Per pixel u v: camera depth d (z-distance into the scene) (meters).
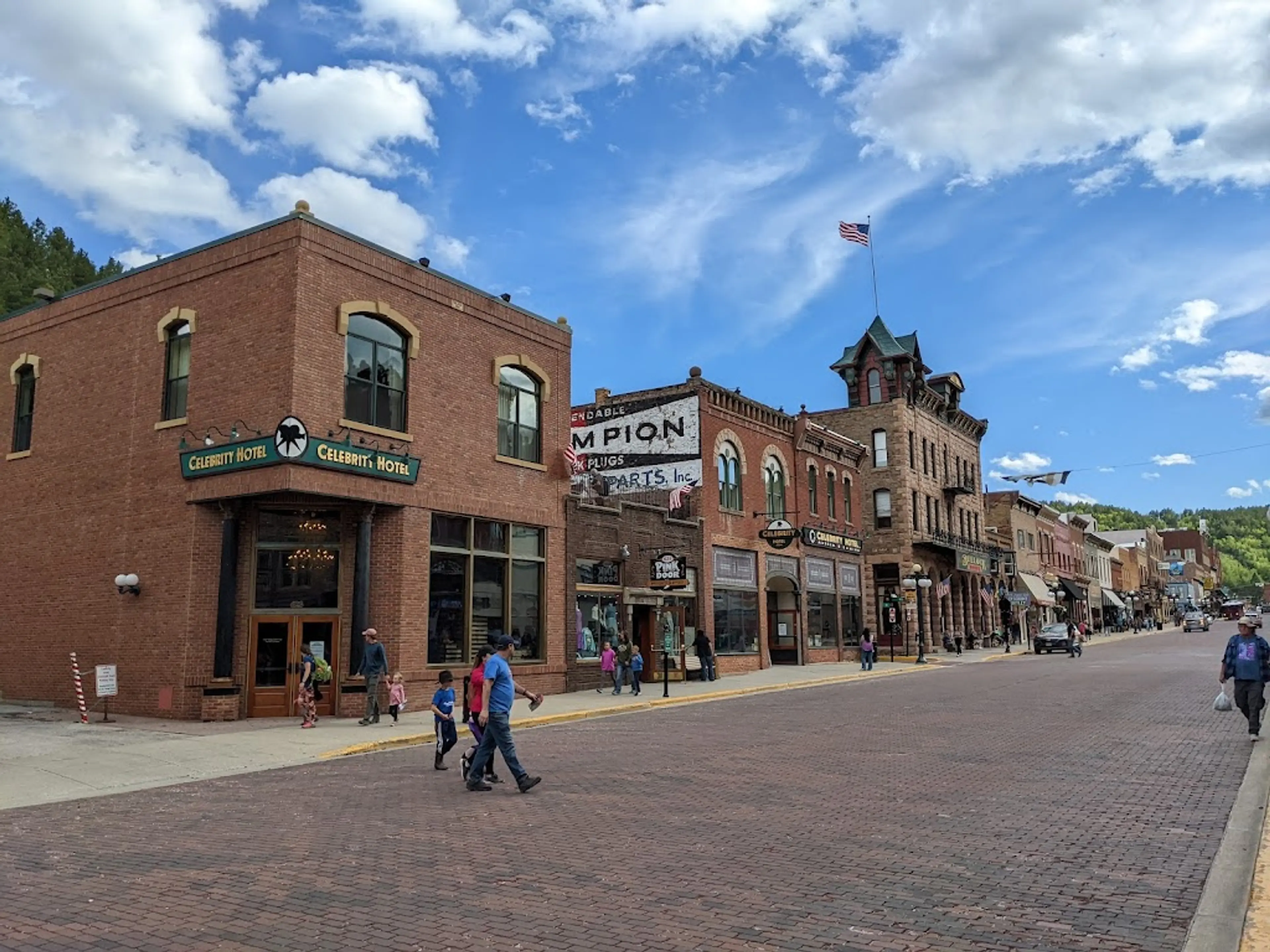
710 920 6.09
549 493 25.42
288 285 19.34
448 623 21.97
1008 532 68.12
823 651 40.38
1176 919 6.03
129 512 21.03
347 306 20.16
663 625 29.80
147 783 12.38
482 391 23.56
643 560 29.31
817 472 41.75
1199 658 35.31
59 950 5.68
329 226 20.03
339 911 6.38
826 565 41.41
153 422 20.97
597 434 35.25
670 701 23.20
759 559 36.16
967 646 55.75
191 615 19.41
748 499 35.75
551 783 11.54
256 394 19.39
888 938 5.71
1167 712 17.56
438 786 11.61
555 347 26.14
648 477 33.91
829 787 10.80
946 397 56.41
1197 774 11.17
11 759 14.03
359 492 19.77
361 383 20.58
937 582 52.81
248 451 18.70
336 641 20.05
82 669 21.30
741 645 34.62
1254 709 13.80
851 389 51.81
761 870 7.28
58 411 23.23
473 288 23.56
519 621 24.20
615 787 11.16
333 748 15.13
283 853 8.09
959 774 11.52
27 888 7.12
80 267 69.94
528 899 6.61
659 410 34.09
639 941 5.70
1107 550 101.12
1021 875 7.04
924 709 19.62
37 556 22.89
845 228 45.91
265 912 6.38
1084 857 7.55
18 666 22.73
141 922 6.21
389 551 20.67
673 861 7.60
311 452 18.59
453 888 6.92
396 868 7.50
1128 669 30.53
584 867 7.45
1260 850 7.43
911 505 50.00
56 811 10.48
